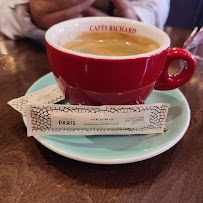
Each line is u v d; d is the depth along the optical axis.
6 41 0.92
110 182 0.38
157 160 0.42
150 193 0.36
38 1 1.03
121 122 0.42
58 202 0.34
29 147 0.43
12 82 0.65
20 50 0.85
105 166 0.41
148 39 0.55
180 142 0.47
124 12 1.16
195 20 2.17
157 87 0.51
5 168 0.39
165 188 0.37
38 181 0.37
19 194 0.35
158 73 0.44
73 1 1.06
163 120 0.44
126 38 0.59
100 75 0.38
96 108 0.40
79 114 0.40
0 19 0.98
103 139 0.43
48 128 0.41
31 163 0.40
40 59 0.79
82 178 0.38
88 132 0.42
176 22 2.26
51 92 0.54
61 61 0.39
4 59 0.78
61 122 0.41
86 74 0.38
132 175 0.39
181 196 0.36
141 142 0.42
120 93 0.41
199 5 2.11
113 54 0.55
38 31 0.99
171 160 0.42
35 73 0.71
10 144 0.44
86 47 0.58
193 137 0.48
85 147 0.41
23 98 0.51
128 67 0.37
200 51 0.87
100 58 0.36
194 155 0.44
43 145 0.41
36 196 0.35
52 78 0.61
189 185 0.38
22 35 0.96
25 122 0.44
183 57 0.45
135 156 0.38
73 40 0.56
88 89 0.41
